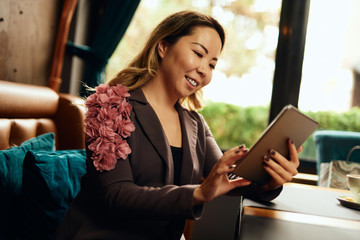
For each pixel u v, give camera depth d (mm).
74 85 2838
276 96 2557
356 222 908
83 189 1006
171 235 960
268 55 4664
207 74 1036
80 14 2826
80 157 1434
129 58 1231
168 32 1031
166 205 798
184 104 1254
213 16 1084
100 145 900
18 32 2156
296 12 2496
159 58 1083
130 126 940
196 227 2287
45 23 2385
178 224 963
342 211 1020
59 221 1223
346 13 2633
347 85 2775
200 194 790
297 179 1949
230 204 2277
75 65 2838
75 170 1355
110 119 931
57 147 1754
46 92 1740
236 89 4656
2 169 1196
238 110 4633
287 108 793
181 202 790
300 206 1037
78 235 903
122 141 915
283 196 1168
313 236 762
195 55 1011
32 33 2275
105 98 956
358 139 2096
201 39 1005
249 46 4707
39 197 1201
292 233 770
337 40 2650
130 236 906
